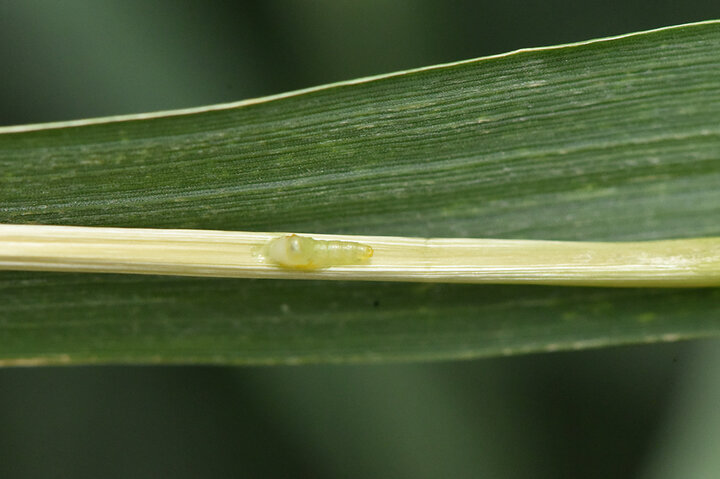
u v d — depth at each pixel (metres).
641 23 0.15
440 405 0.15
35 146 0.14
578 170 0.14
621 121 0.14
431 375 0.15
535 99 0.14
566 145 0.14
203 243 0.14
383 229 0.14
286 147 0.14
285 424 0.15
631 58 0.14
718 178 0.14
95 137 0.14
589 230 0.14
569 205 0.14
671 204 0.14
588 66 0.14
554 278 0.14
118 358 0.14
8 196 0.14
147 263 0.14
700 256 0.14
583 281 0.14
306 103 0.14
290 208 0.14
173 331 0.14
